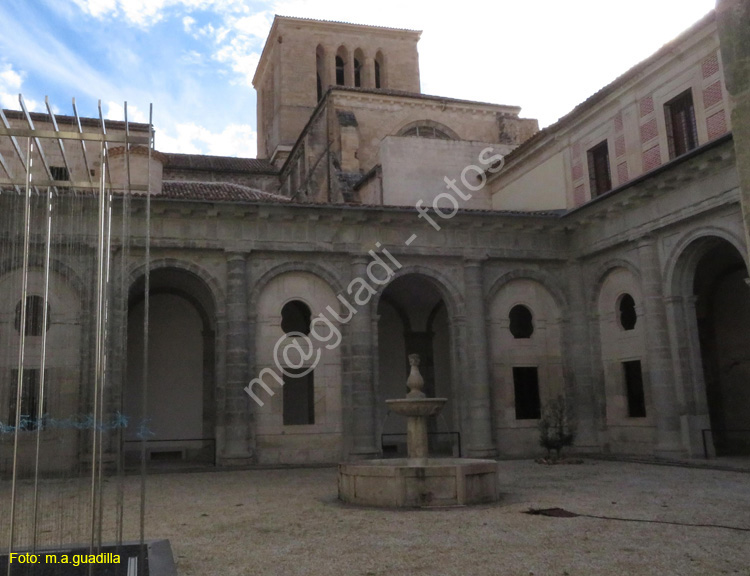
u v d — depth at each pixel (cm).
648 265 2459
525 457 2684
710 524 1161
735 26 502
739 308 2758
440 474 1407
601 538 1052
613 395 2708
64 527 1227
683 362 2348
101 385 863
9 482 1905
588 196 2838
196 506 1491
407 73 6269
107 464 2208
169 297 3089
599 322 2811
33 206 1745
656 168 2303
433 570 869
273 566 905
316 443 2553
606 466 2250
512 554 949
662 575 831
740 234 2100
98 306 873
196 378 3064
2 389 2058
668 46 2355
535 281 2908
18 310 2155
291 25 5959
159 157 2638
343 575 853
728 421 2795
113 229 2394
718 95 2200
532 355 2862
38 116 2589
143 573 841
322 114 4241
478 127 4328
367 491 1442
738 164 492
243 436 2433
